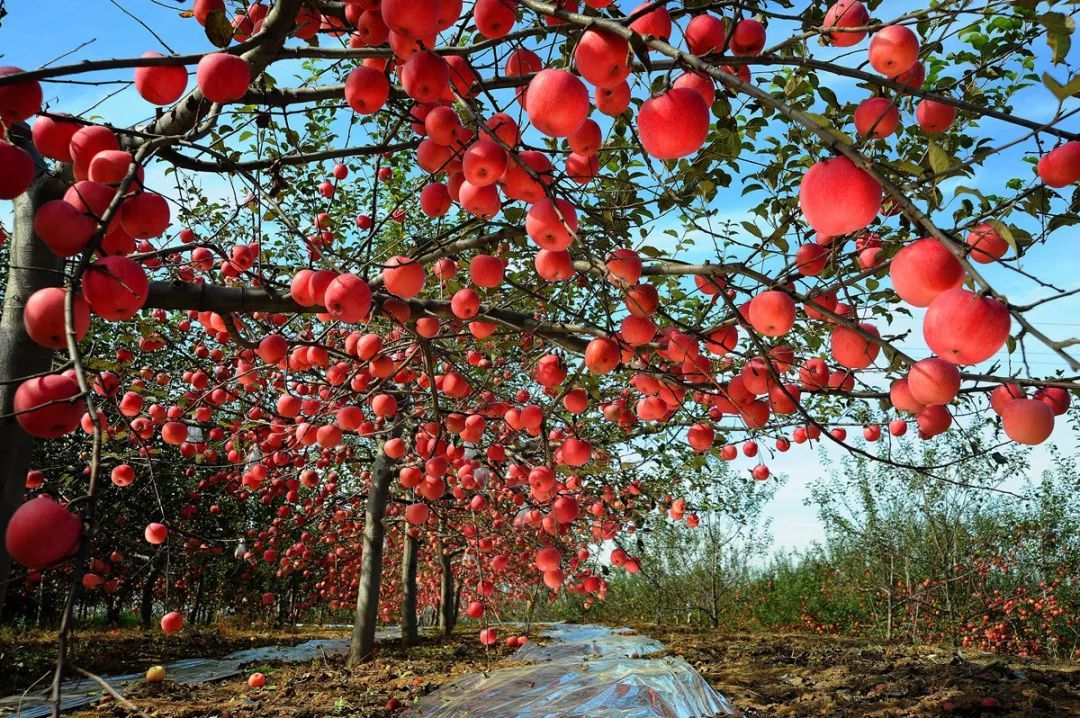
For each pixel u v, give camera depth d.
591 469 5.07
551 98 1.66
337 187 5.74
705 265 2.47
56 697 1.01
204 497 10.48
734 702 5.77
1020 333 1.50
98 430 1.30
